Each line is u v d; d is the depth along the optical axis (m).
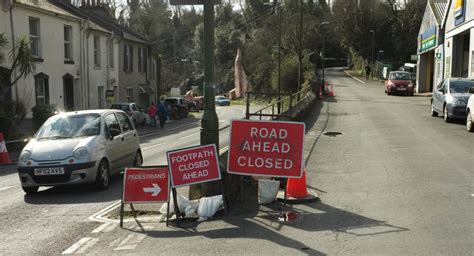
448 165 10.56
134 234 6.77
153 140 22.06
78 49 27.94
